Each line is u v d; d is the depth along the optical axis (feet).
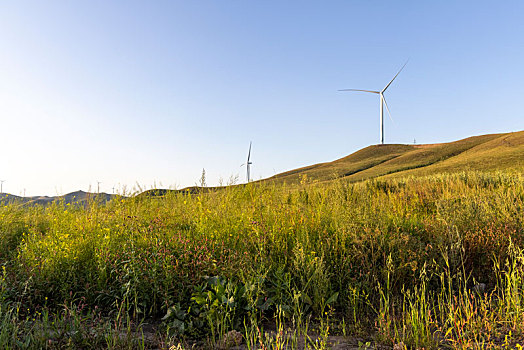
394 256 14.80
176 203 26.53
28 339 9.46
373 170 223.30
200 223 18.67
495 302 12.30
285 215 19.74
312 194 25.62
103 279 13.50
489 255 15.39
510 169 102.89
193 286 12.37
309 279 12.84
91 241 17.07
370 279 13.92
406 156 260.01
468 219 18.04
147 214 22.93
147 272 12.92
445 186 45.50
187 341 10.62
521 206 20.26
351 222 16.79
